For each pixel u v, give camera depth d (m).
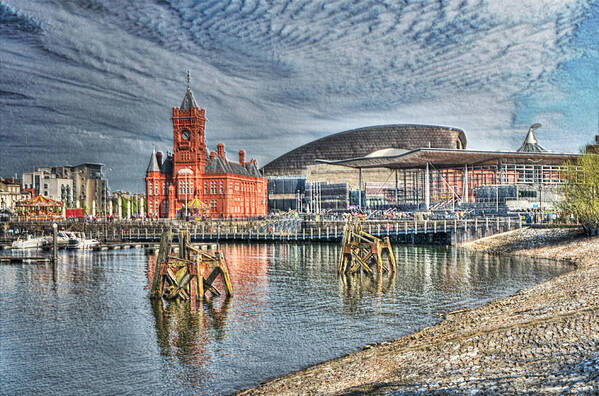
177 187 136.38
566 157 118.44
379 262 52.22
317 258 70.12
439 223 89.19
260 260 67.69
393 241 92.12
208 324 32.22
